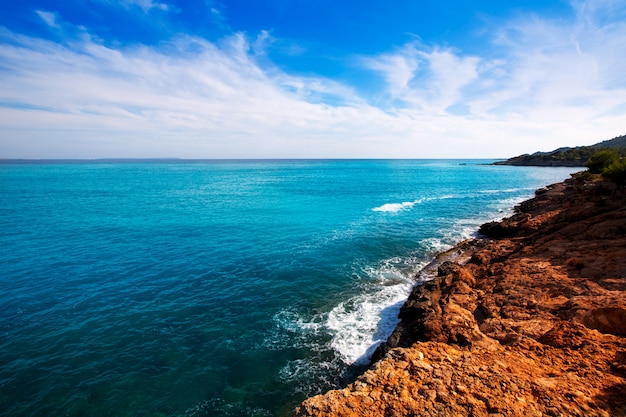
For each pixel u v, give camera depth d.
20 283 17.00
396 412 5.89
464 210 39.31
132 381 9.97
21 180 82.19
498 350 7.87
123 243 24.45
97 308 14.50
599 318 8.28
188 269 19.23
